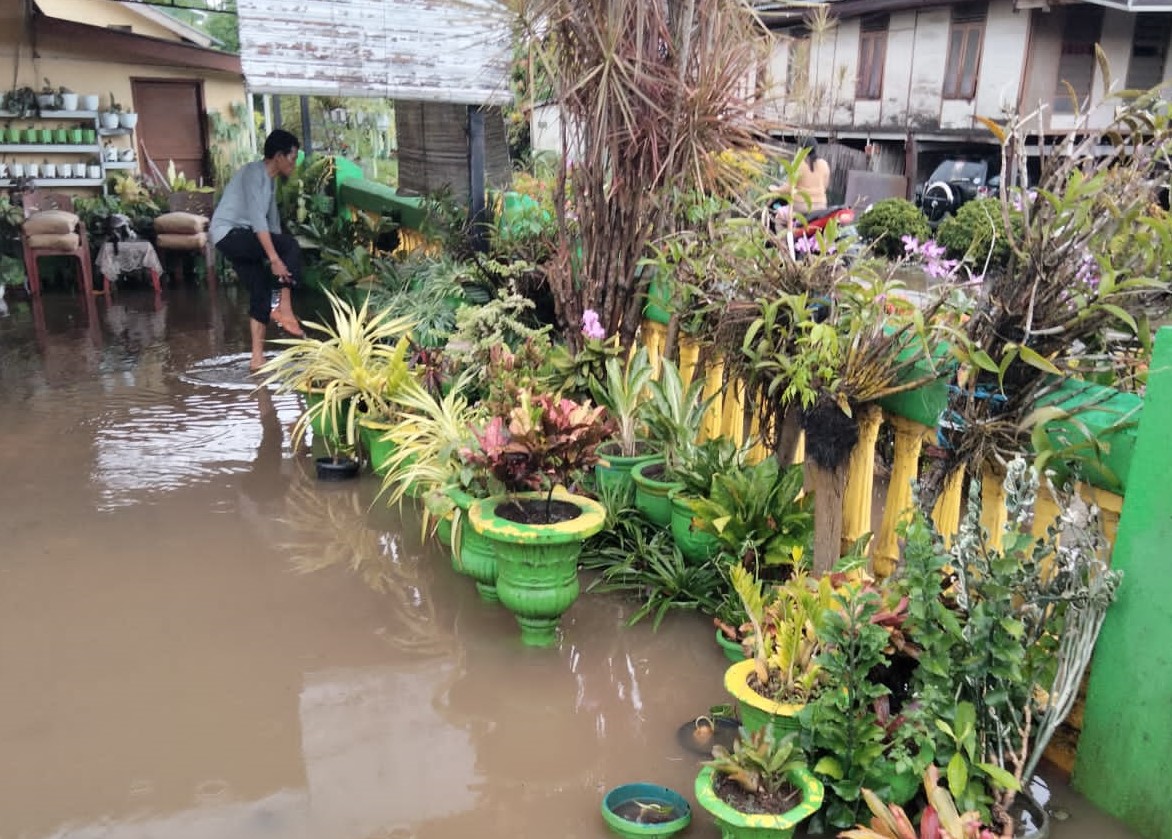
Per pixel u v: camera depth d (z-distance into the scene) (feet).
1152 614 7.04
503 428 10.32
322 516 13.91
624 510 12.35
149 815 7.76
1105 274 7.30
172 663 10.02
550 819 7.79
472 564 10.98
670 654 10.37
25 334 25.12
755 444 11.93
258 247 20.65
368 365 15.81
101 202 32.09
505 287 16.66
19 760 8.40
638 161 13.37
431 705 9.37
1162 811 7.11
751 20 13.55
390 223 27.84
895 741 7.18
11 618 10.83
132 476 15.29
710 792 7.06
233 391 20.08
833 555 9.54
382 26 18.29
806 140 16.01
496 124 26.00
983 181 42.14
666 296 13.17
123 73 39.37
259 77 17.02
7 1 34.68
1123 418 7.34
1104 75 8.04
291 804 7.91
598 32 12.57
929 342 8.79
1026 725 7.44
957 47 49.26
